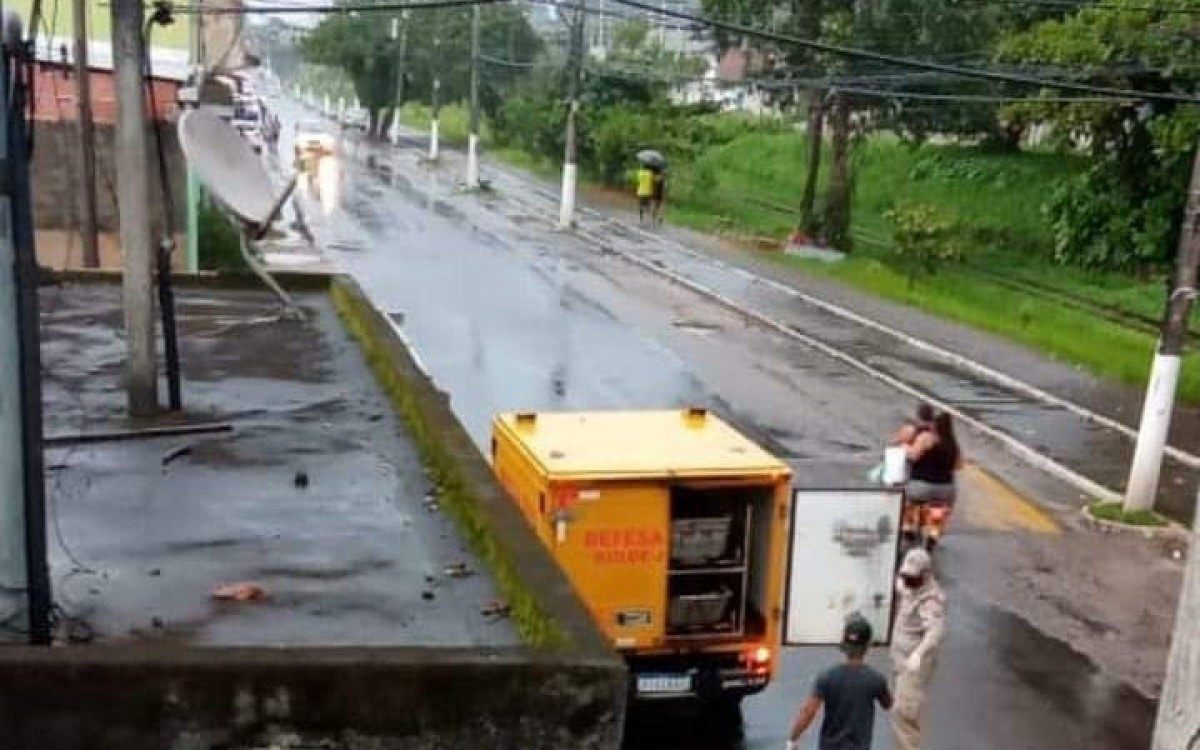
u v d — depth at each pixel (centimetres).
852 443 1908
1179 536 1570
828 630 1123
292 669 433
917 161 4700
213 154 1116
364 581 599
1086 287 3200
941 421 1491
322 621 549
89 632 526
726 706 1077
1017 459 1884
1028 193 4025
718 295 3127
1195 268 1579
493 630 545
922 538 1487
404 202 4878
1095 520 1609
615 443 1067
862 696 892
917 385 2305
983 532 1561
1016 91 3042
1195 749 208
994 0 2845
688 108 5712
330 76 12156
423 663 439
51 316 1232
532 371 2264
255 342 1152
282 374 1032
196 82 2055
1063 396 2255
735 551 1033
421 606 570
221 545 642
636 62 5603
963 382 2344
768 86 3522
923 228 3372
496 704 444
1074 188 3262
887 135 5219
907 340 2684
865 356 2523
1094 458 1883
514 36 7381
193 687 430
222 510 697
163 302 902
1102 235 3156
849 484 1683
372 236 3881
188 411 903
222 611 556
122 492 722
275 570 610
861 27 3575
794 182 5188
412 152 7500
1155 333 2752
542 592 536
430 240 3869
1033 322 2850
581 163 5881
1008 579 1405
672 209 4853
